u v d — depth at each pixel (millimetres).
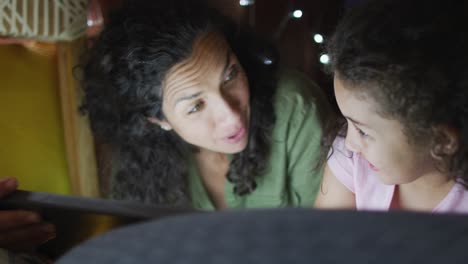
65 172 1444
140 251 219
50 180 1415
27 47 1403
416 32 693
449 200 915
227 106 1122
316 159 1307
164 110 1166
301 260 197
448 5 711
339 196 1077
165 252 214
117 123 1291
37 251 798
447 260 189
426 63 696
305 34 2014
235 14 1367
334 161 1061
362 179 1007
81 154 1451
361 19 755
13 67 1369
